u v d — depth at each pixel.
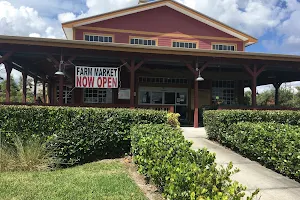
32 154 5.85
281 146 5.18
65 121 6.39
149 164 3.92
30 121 6.30
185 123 15.07
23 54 11.04
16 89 28.98
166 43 16.66
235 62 12.25
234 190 2.24
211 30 17.39
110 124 6.69
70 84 17.33
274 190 4.29
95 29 15.80
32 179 4.93
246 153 6.47
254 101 12.43
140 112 7.03
